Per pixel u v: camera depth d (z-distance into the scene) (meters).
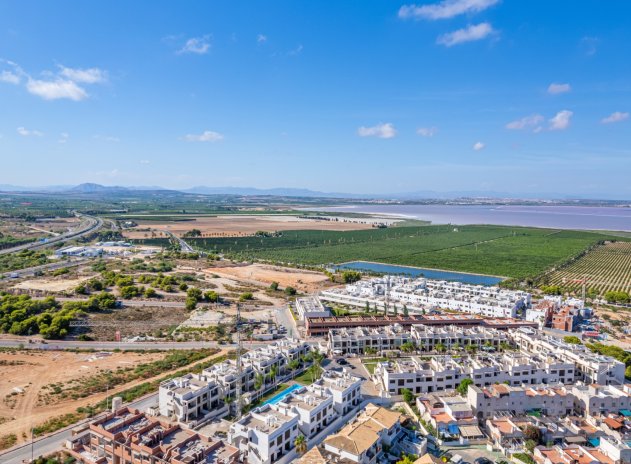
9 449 120.44
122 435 114.88
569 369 167.12
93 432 118.44
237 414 141.38
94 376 171.75
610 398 141.38
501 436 127.50
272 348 187.00
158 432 114.69
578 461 113.44
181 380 150.75
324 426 137.62
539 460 118.12
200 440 115.44
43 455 117.88
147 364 185.38
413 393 162.25
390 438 127.31
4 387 159.75
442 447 127.81
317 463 111.00
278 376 175.25
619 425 131.50
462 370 165.12
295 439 126.69
